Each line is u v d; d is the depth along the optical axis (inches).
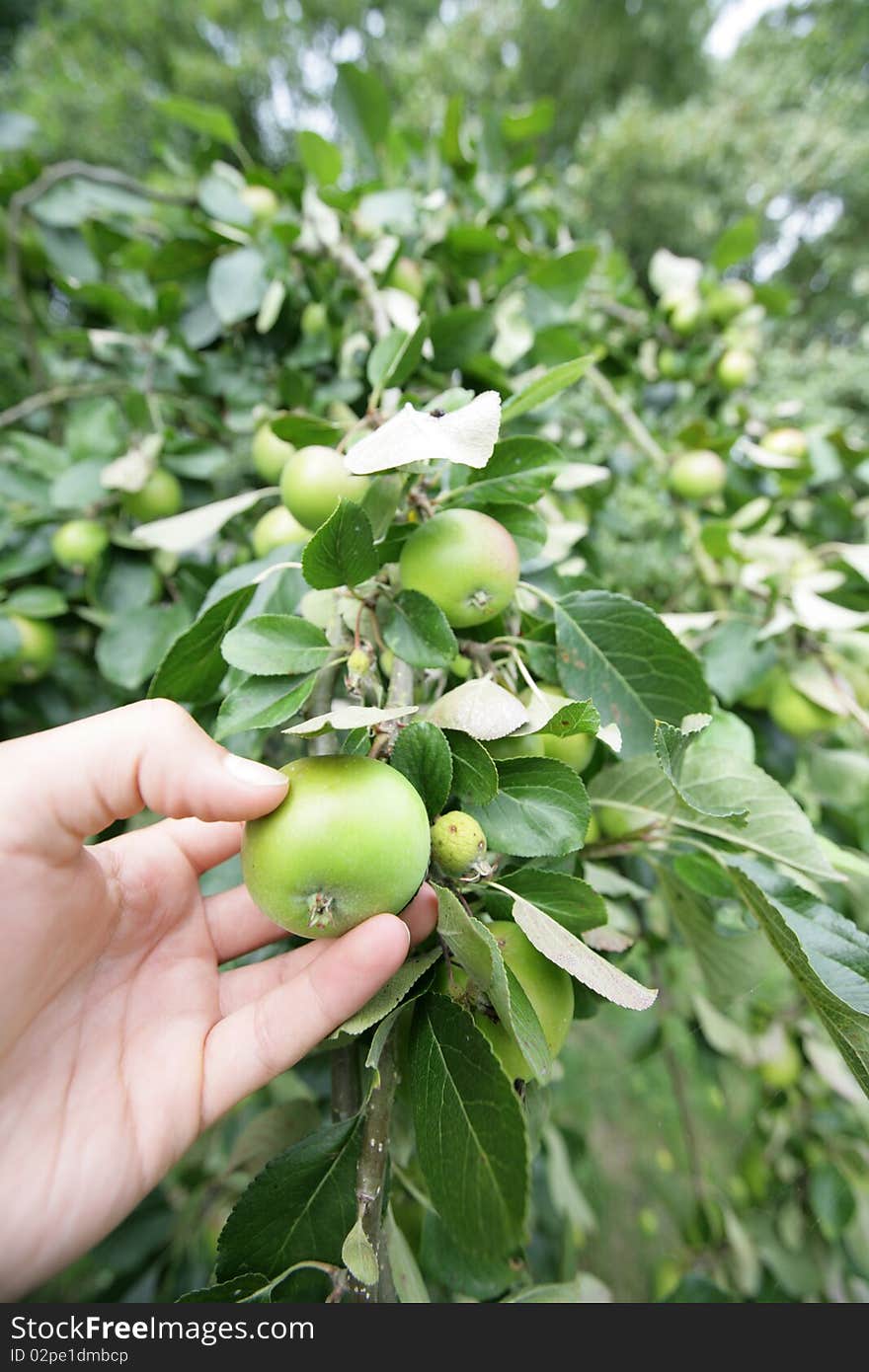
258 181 22.3
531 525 12.1
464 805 10.4
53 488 19.5
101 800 10.9
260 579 11.6
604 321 30.0
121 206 23.7
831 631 18.9
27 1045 11.4
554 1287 12.6
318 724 8.6
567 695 12.2
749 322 26.0
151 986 12.4
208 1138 21.5
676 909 14.6
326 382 21.4
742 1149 27.6
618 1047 25.9
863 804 20.6
